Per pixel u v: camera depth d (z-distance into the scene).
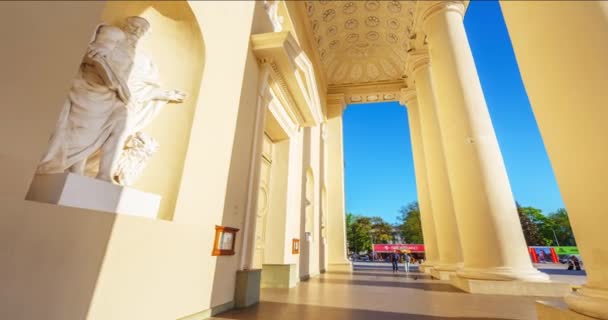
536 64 2.91
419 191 14.12
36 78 1.59
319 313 3.52
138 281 2.38
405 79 16.69
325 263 14.00
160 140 3.33
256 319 3.20
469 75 7.40
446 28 8.20
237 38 4.69
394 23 14.30
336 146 17.00
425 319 3.21
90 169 2.59
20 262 1.56
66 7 1.78
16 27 1.51
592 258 2.21
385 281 8.11
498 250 5.75
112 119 2.56
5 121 1.45
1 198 1.46
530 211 47.03
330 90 18.36
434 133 10.91
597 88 2.27
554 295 5.20
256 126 5.15
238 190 4.33
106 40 2.67
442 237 9.52
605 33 2.35
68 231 1.85
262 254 6.43
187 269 3.04
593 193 2.22
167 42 3.60
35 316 1.61
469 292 5.55
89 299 1.95
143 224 2.49
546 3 2.84
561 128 2.55
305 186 9.46
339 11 13.88
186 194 3.16
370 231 60.16
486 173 6.27
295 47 5.67
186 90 3.50
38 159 1.62
